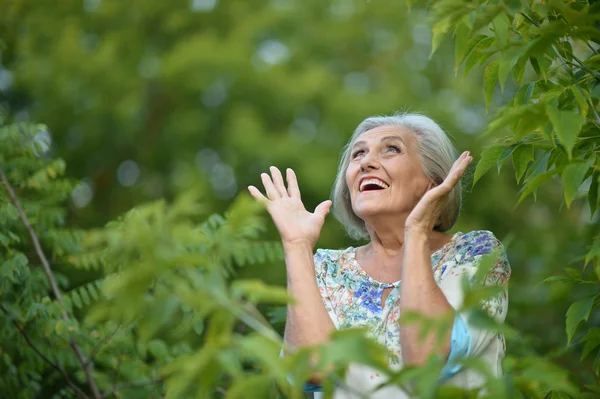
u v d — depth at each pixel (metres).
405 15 13.24
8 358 4.16
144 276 1.74
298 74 12.48
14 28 11.83
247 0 13.30
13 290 4.22
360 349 1.74
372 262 3.29
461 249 3.10
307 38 12.99
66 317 3.96
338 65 13.02
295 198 3.18
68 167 12.26
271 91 12.15
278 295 1.79
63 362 4.19
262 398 1.74
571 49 2.84
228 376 3.59
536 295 6.31
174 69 12.37
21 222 4.46
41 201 4.54
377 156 3.34
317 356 1.87
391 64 12.91
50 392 4.57
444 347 2.60
